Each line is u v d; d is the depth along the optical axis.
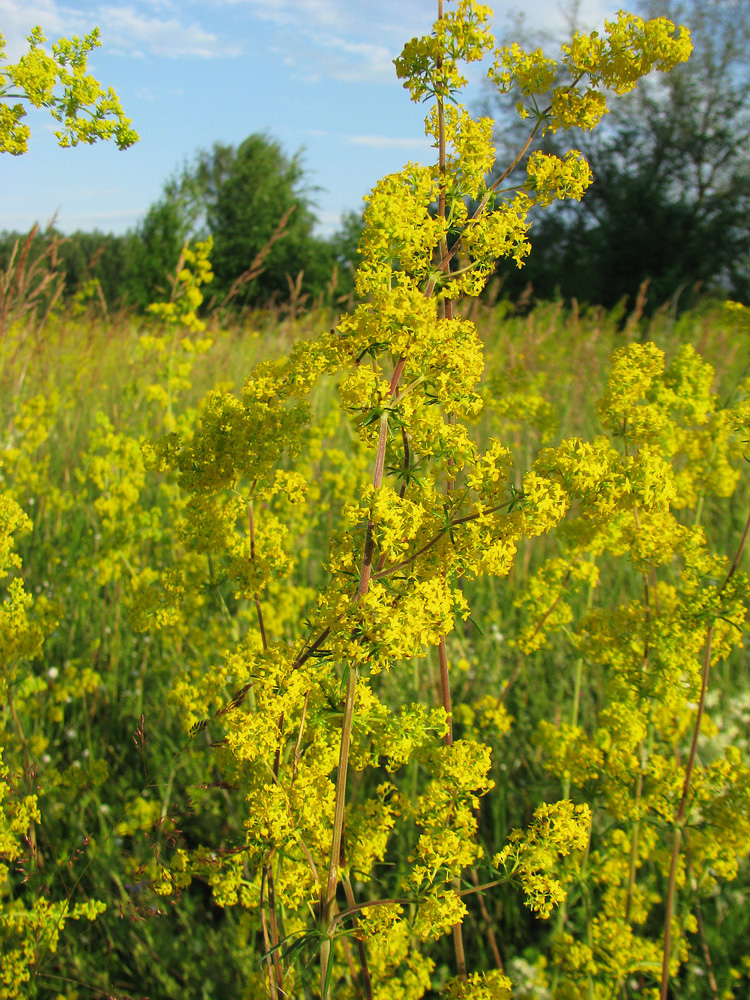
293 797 2.09
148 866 2.79
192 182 22.17
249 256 31.30
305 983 2.59
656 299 24.33
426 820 2.21
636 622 2.79
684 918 2.84
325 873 2.24
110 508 4.80
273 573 2.68
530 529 1.94
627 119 29.05
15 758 3.15
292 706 2.08
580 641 2.97
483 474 1.97
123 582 4.71
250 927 2.69
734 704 4.14
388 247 1.88
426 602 1.88
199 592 2.83
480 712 3.75
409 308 1.81
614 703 2.78
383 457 1.88
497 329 10.56
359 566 1.99
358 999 2.46
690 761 2.60
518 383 4.39
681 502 3.21
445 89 2.02
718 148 28.02
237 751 2.03
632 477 2.04
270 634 3.99
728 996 2.86
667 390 3.23
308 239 32.78
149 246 21.98
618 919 2.77
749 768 2.61
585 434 6.79
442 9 2.04
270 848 2.11
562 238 28.69
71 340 8.26
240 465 2.46
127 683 4.75
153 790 3.49
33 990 2.43
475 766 2.21
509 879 2.06
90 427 7.25
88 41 2.43
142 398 6.89
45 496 5.80
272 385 2.44
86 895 3.20
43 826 3.45
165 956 3.19
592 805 2.85
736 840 2.51
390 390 1.88
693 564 2.65
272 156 33.50
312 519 5.16
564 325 10.30
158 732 4.14
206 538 2.62
